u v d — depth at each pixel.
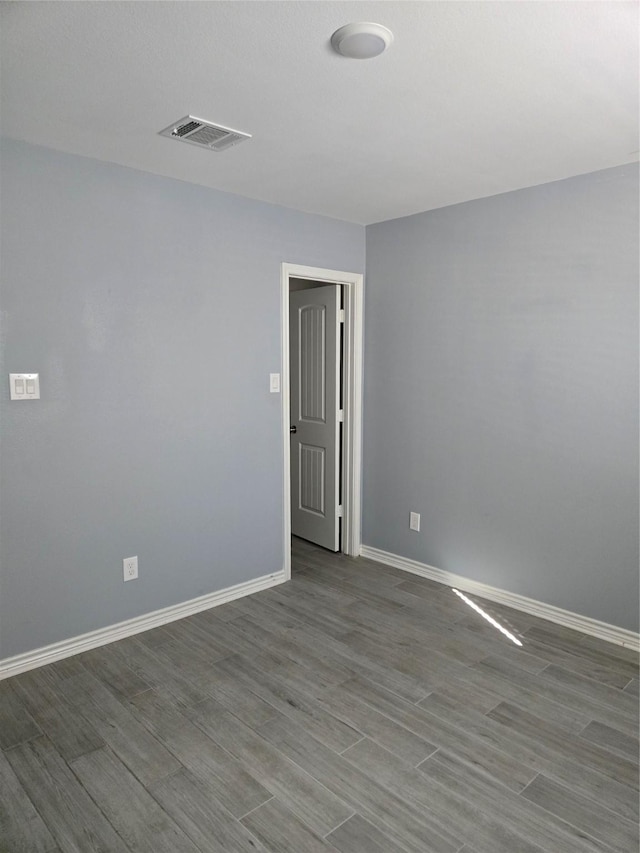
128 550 3.04
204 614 3.36
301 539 4.77
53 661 2.81
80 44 1.72
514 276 3.29
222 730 2.31
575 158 2.74
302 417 4.64
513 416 3.37
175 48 1.75
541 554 3.30
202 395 3.29
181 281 3.13
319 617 3.32
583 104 2.15
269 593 3.66
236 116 2.26
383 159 2.75
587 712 2.43
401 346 3.94
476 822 1.86
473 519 3.62
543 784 2.02
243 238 3.39
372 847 1.76
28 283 2.59
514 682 2.65
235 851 1.75
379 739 2.26
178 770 2.08
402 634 3.11
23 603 2.70
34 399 2.65
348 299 4.14
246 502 3.57
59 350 2.71
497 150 2.63
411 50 1.76
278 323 3.63
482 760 2.14
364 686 2.62
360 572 4.03
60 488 2.77
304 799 1.95
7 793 1.97
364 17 1.58
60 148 2.61
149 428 3.07
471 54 1.79
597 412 3.02
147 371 3.04
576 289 3.04
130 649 2.94
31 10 1.54
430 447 3.83
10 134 2.45
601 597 3.07
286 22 1.61
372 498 4.26
